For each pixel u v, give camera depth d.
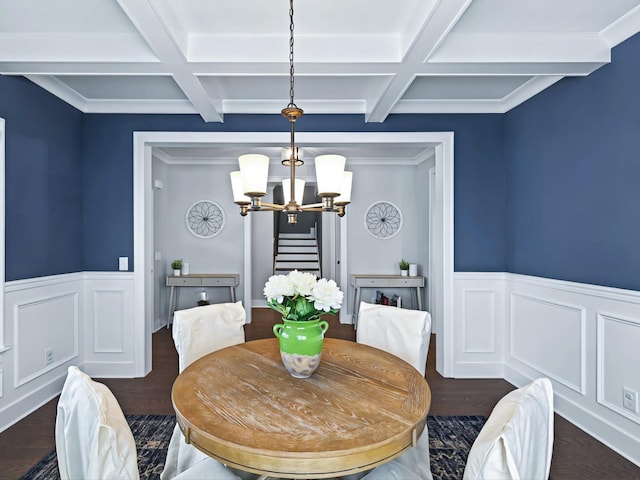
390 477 1.36
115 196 3.51
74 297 3.33
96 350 3.48
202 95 2.91
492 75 2.71
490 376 3.55
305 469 1.03
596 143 2.51
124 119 3.51
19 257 2.71
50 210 3.04
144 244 3.53
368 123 3.56
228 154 5.30
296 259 9.12
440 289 3.67
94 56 2.36
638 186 2.21
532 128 3.17
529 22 2.26
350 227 5.59
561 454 2.28
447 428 2.58
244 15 2.16
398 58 2.41
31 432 2.48
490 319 3.55
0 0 2.00
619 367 2.30
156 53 2.27
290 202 1.81
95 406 0.98
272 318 5.88
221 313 2.23
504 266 3.59
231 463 1.08
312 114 3.54
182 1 2.04
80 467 1.01
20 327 2.69
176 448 1.95
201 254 5.72
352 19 2.22
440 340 3.66
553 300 2.88
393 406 1.31
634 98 2.24
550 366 2.92
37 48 2.35
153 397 3.03
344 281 5.59
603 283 2.45
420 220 5.43
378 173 5.59
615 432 2.32
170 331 5.14
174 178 5.69
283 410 1.27
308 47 2.40
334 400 1.35
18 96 2.70
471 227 3.58
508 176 3.53
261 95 3.34
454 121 3.59
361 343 2.24
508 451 0.84
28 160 2.80
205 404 1.31
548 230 2.97
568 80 2.76
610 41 2.37
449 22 1.97
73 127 3.36
